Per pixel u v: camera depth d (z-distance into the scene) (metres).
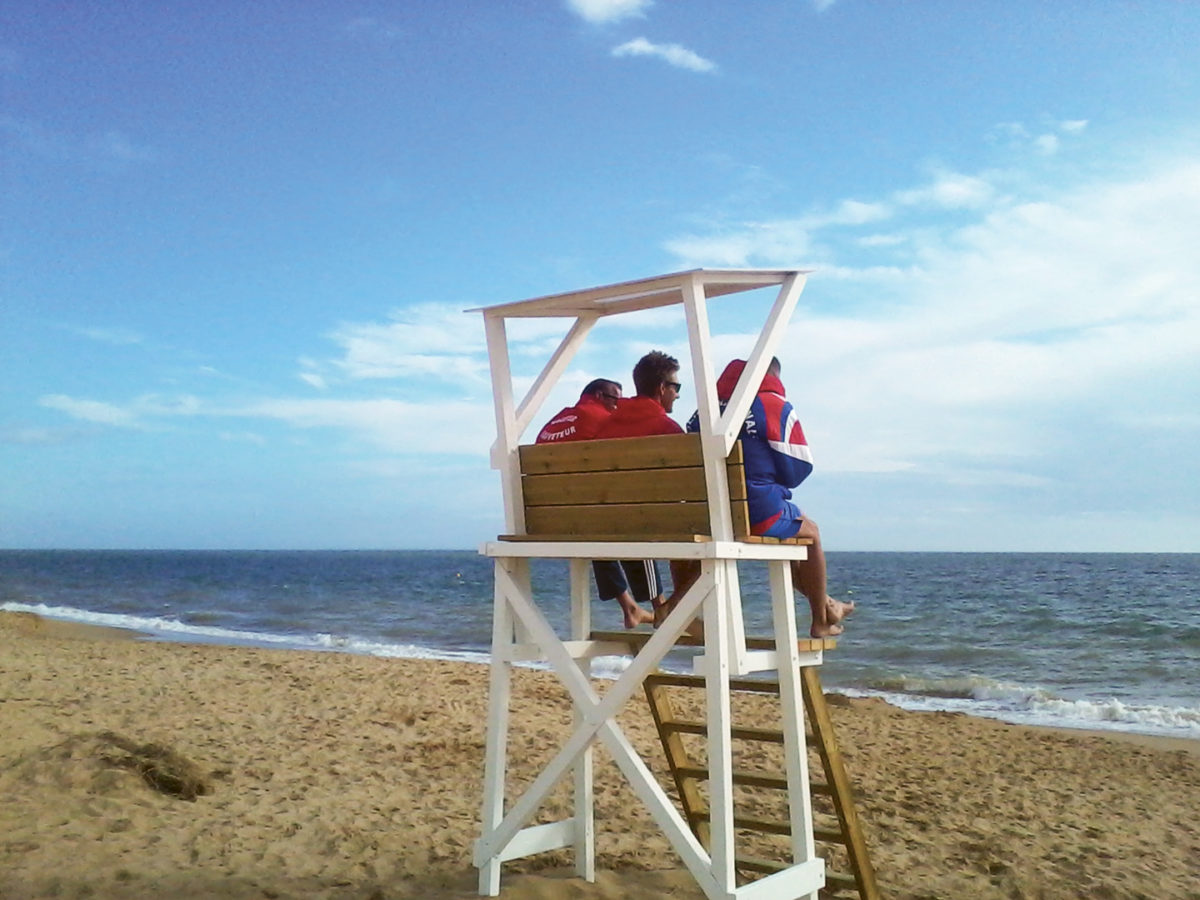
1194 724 12.73
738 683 4.48
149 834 5.12
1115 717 13.38
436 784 6.98
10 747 6.72
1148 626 28.83
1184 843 6.61
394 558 184.00
